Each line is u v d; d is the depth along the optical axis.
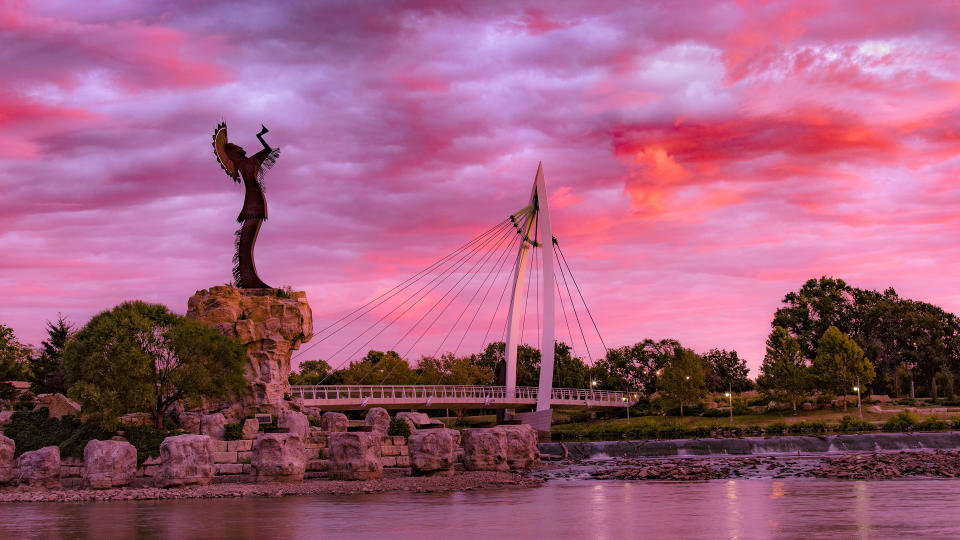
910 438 90.81
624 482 59.72
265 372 70.19
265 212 76.31
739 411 122.62
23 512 43.84
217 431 61.56
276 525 37.56
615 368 173.25
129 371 60.22
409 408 105.75
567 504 45.16
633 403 130.88
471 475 62.56
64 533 35.75
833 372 120.38
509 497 49.41
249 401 69.12
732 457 83.12
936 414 110.69
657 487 55.09
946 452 77.88
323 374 162.12
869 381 121.94
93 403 59.00
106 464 54.75
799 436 93.25
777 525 35.19
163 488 53.44
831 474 60.56
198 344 64.25
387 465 66.44
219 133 76.00
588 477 64.25
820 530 33.47
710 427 106.06
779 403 126.69
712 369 167.75
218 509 44.19
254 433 62.12
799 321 165.00
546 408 110.81
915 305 162.50
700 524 36.00
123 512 43.31
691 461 78.12
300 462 57.72
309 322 75.31
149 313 64.50
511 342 121.12
